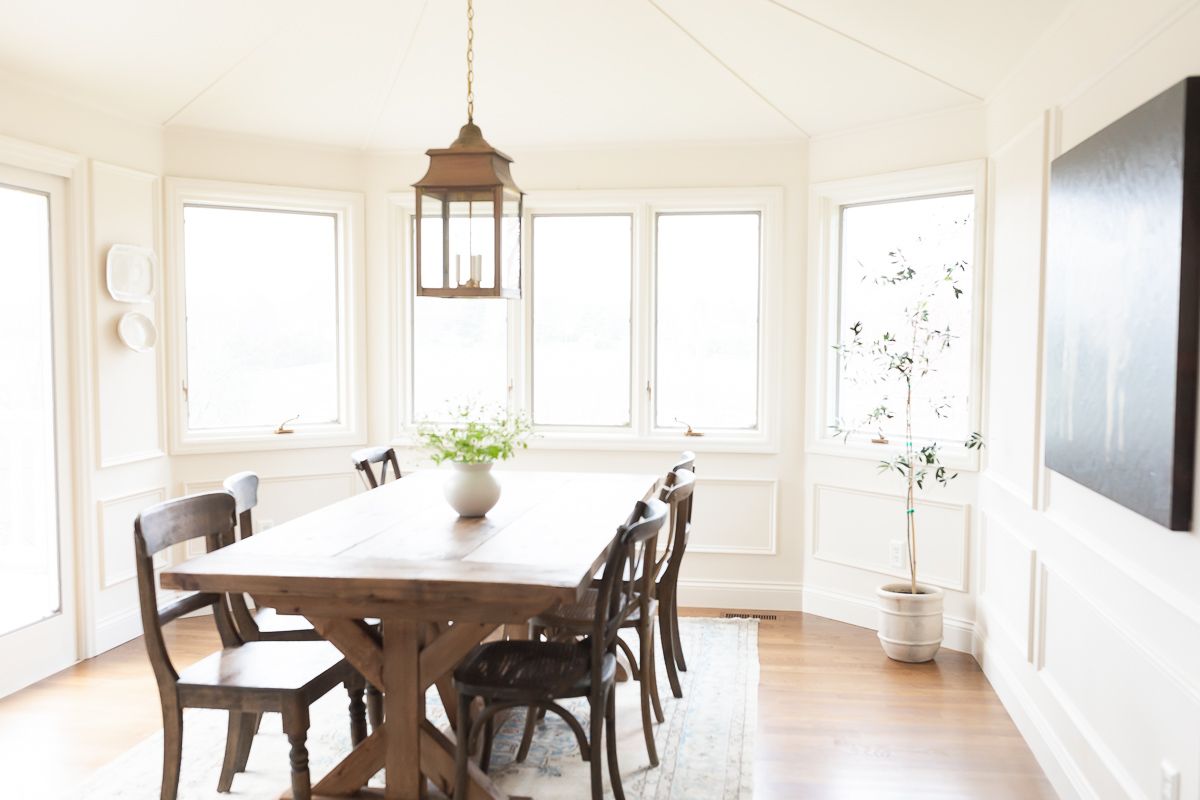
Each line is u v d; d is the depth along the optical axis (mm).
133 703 3805
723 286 5359
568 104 4926
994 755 3359
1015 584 3736
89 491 4324
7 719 3645
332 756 3340
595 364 5492
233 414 5246
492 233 2969
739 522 5309
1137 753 2457
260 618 3396
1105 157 2623
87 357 4293
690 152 5238
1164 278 2207
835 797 3039
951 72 4059
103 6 3713
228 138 5047
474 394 5570
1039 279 3406
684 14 4145
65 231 4211
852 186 4895
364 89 4805
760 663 4348
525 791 3078
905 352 4855
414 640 2725
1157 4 2400
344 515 3357
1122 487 2457
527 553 2779
